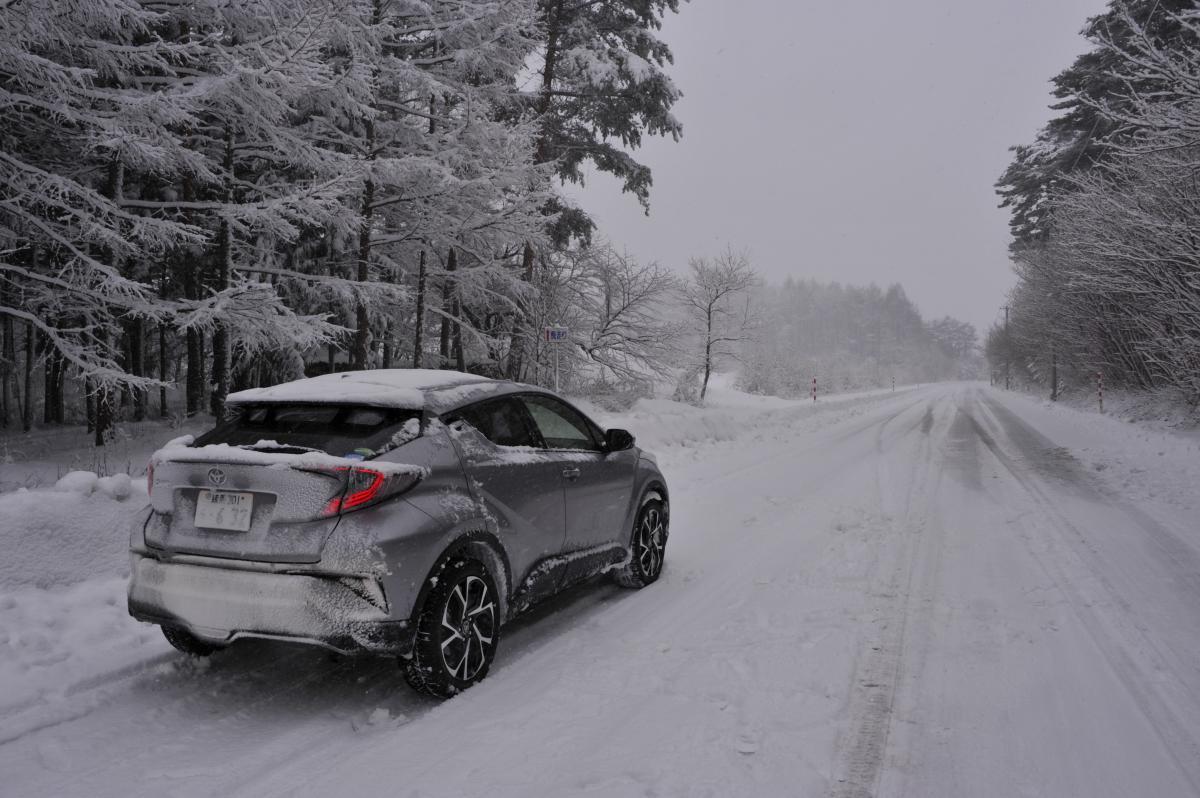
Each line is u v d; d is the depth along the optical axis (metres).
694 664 3.87
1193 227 12.10
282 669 3.84
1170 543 6.41
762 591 5.20
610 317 24.06
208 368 21.69
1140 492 8.92
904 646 4.11
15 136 11.94
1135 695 3.46
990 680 3.65
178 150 9.57
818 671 3.77
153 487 3.43
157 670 3.79
